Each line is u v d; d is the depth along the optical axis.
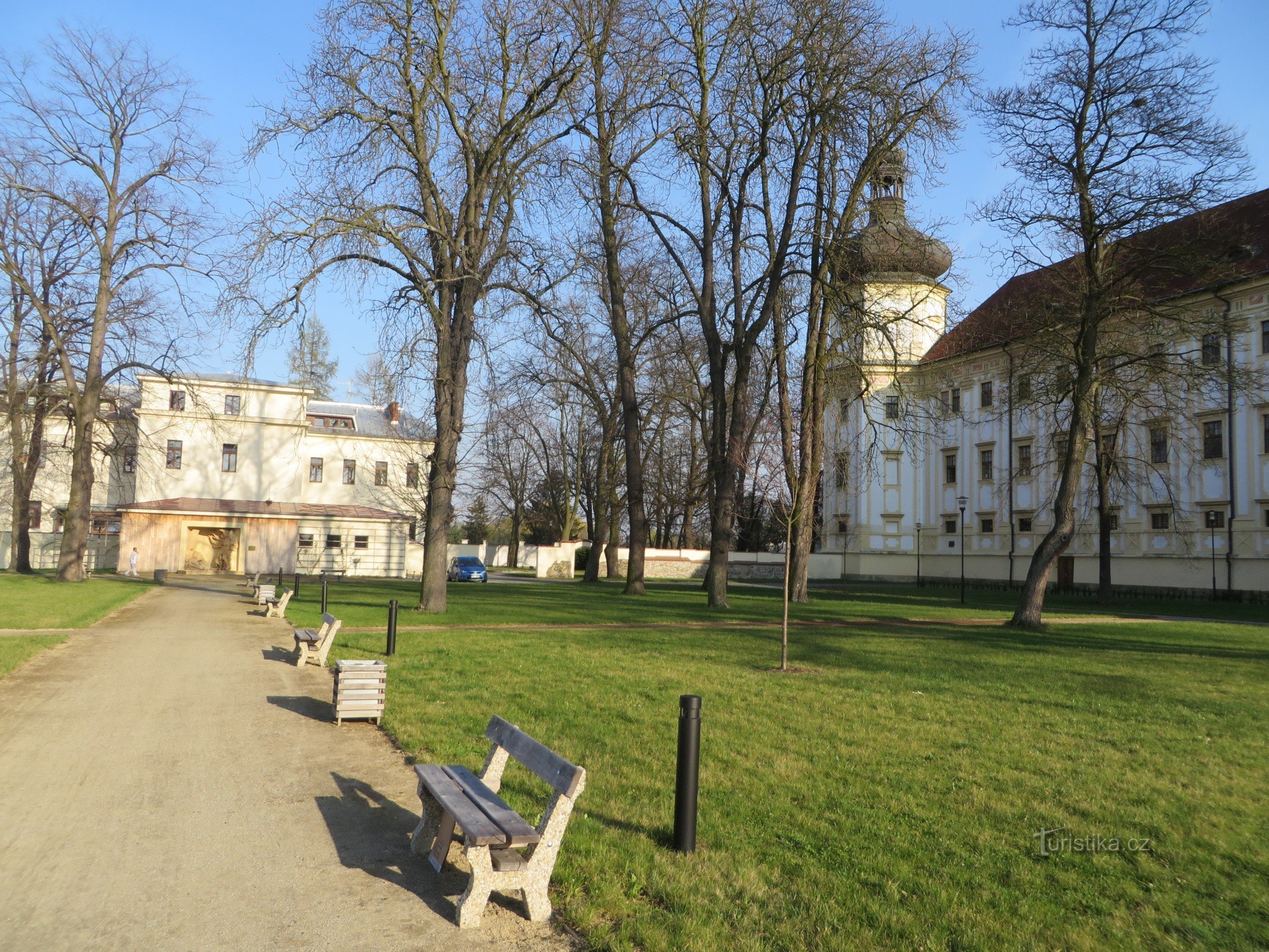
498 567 79.50
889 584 55.81
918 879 5.38
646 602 30.34
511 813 4.99
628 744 8.60
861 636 20.36
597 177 28.69
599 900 4.98
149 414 50.97
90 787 7.11
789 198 25.75
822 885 5.23
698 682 12.63
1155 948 4.57
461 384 23.12
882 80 24.33
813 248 26.97
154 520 48.56
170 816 6.43
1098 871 5.62
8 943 4.38
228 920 4.73
